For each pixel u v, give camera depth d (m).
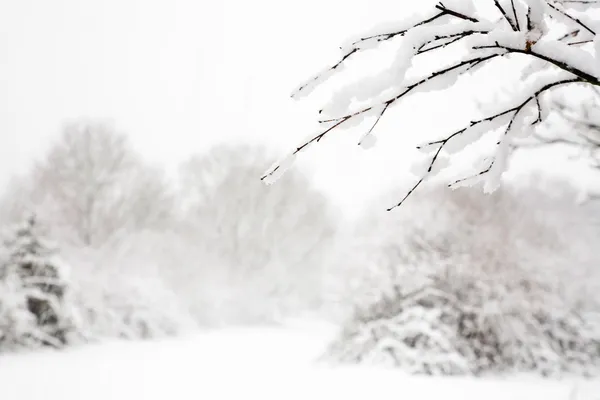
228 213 23.14
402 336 9.41
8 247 11.63
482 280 10.27
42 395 6.05
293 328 20.69
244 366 9.15
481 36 1.19
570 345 10.77
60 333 11.35
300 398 6.14
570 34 1.48
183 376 7.75
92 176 19.62
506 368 9.51
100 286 14.82
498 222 11.75
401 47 1.23
